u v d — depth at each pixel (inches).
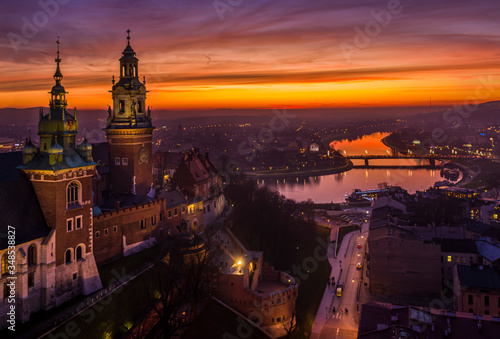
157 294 3897.6
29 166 3572.8
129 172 5265.8
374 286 5974.4
